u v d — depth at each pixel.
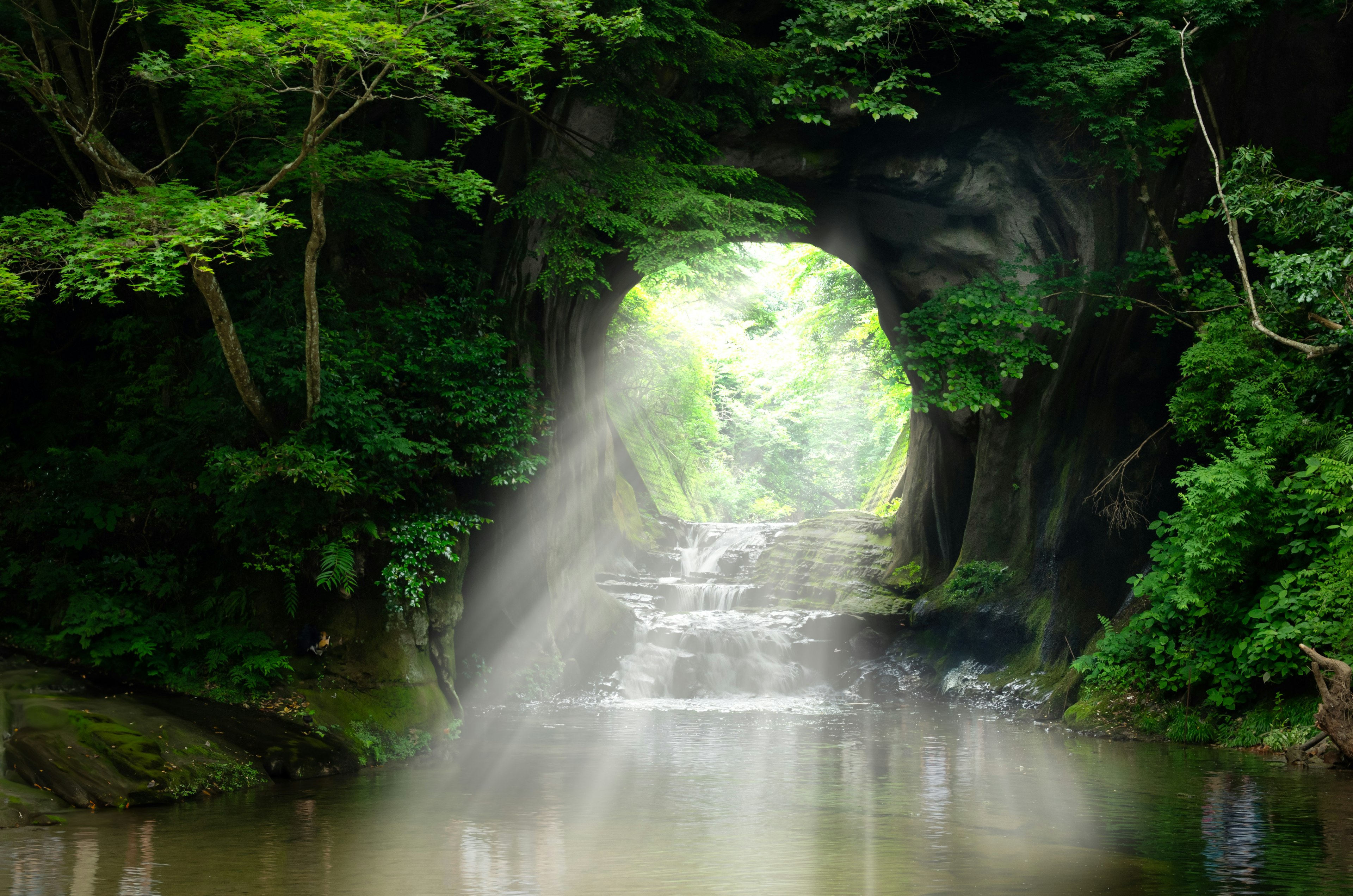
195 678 11.27
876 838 7.68
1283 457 13.30
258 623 11.85
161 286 8.95
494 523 16.39
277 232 13.62
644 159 14.63
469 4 9.70
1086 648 16.22
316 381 11.35
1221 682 13.16
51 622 11.36
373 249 14.61
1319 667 11.30
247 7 9.59
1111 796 9.40
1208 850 7.32
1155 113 16.00
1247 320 14.10
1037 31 15.85
